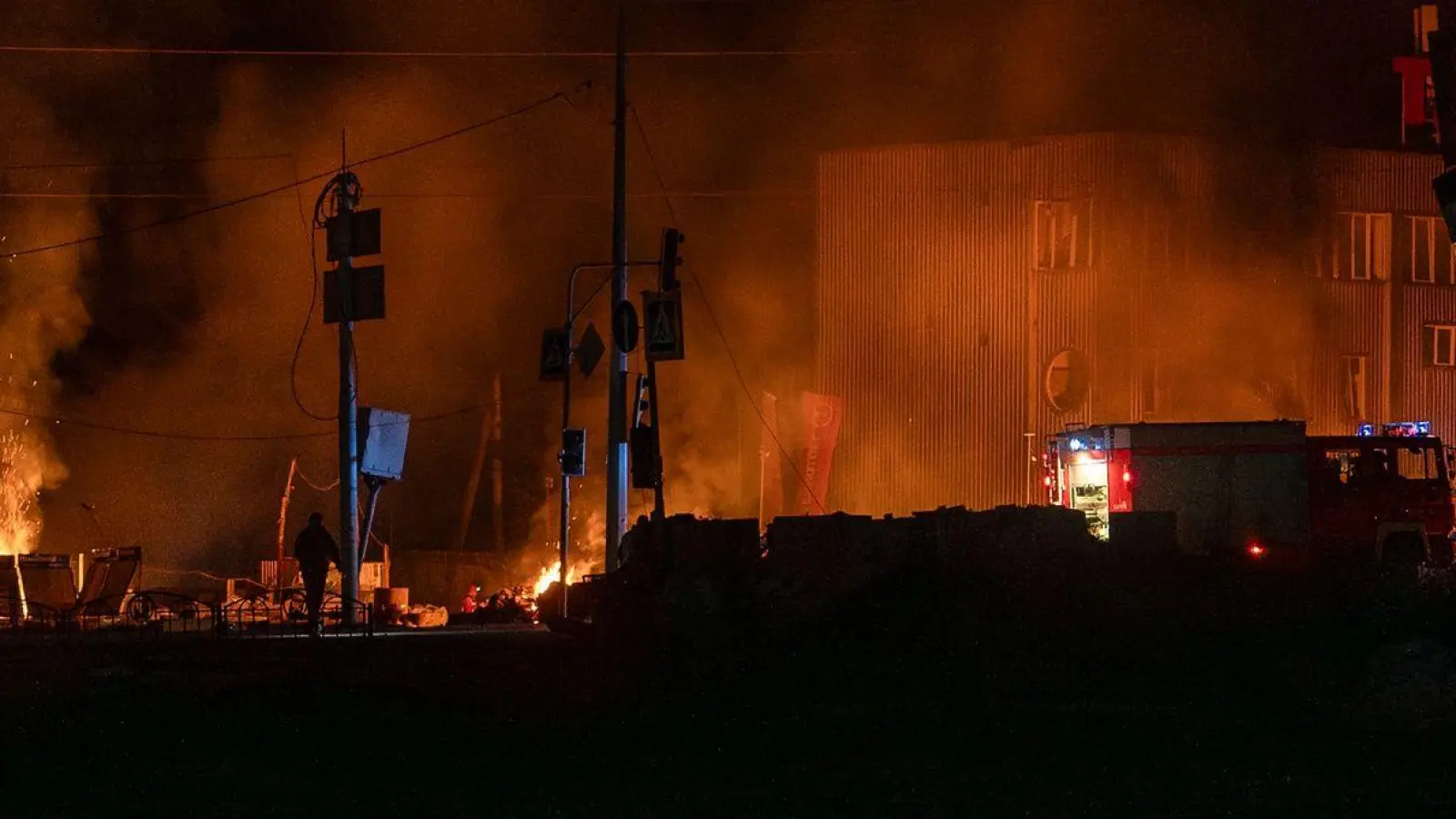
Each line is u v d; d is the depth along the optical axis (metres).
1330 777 28.03
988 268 116.94
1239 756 30.72
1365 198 118.44
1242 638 44.84
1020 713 37.53
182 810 25.02
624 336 72.25
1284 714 36.97
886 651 44.72
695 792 26.58
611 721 36.47
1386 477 75.62
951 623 45.38
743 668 44.44
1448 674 38.00
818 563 49.19
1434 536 75.12
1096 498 77.81
